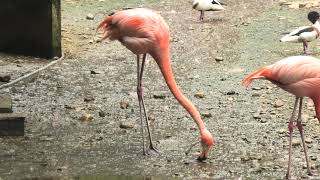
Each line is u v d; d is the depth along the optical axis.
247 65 15.16
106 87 13.48
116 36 10.41
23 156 9.91
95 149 10.29
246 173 9.44
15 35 15.84
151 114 11.98
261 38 17.45
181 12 20.67
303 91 9.23
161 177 9.22
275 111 12.23
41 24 15.48
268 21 19.28
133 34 10.06
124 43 10.29
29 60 15.39
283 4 21.64
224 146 10.50
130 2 22.03
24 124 11.00
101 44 16.89
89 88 13.39
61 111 12.02
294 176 9.34
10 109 10.95
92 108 12.20
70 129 11.14
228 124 11.54
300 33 15.76
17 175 9.16
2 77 13.53
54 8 15.32
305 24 18.75
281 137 10.93
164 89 13.46
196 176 9.28
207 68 14.97
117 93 13.12
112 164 9.69
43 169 9.41
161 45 10.03
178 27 18.62
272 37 17.56
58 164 9.62
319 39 17.50
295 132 11.16
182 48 16.53
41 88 13.28
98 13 20.34
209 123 11.57
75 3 21.72
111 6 21.38
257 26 18.70
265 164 9.80
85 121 11.55
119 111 12.09
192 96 13.05
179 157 10.03
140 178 9.16
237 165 9.74
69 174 9.25
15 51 15.91
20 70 14.38
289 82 9.16
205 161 9.88
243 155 10.12
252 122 11.66
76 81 13.82
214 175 9.34
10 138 10.66
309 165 9.61
